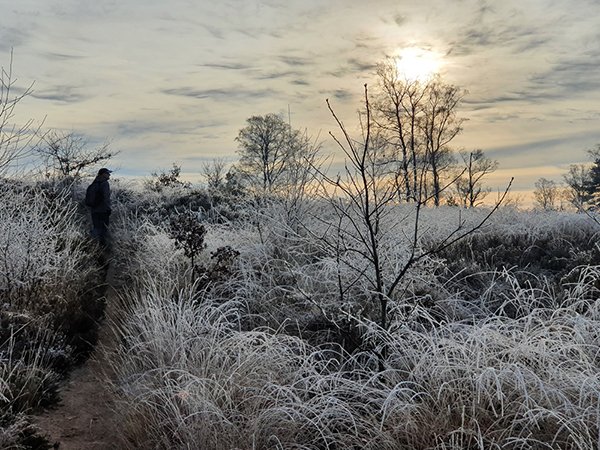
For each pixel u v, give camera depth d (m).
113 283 10.27
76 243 11.07
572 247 9.45
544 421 4.17
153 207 16.78
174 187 20.36
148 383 5.28
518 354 4.80
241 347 5.53
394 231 8.96
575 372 4.61
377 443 4.25
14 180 9.47
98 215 13.31
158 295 7.51
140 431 4.66
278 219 10.01
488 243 10.38
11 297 7.03
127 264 11.32
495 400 4.43
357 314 6.42
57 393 5.62
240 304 7.45
